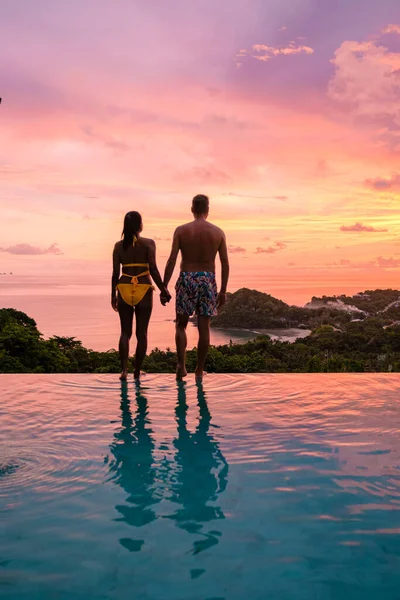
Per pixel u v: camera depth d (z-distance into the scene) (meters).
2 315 36.34
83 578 1.76
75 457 2.98
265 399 4.42
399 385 4.98
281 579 1.76
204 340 5.02
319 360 56.81
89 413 3.96
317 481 2.63
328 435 3.40
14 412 3.98
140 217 5.01
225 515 2.25
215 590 1.69
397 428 3.57
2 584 1.72
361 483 2.61
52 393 4.63
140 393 4.61
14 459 2.93
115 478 2.67
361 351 97.38
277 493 2.48
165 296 5.01
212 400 4.36
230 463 2.89
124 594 1.67
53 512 2.26
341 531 2.10
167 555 1.91
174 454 3.03
